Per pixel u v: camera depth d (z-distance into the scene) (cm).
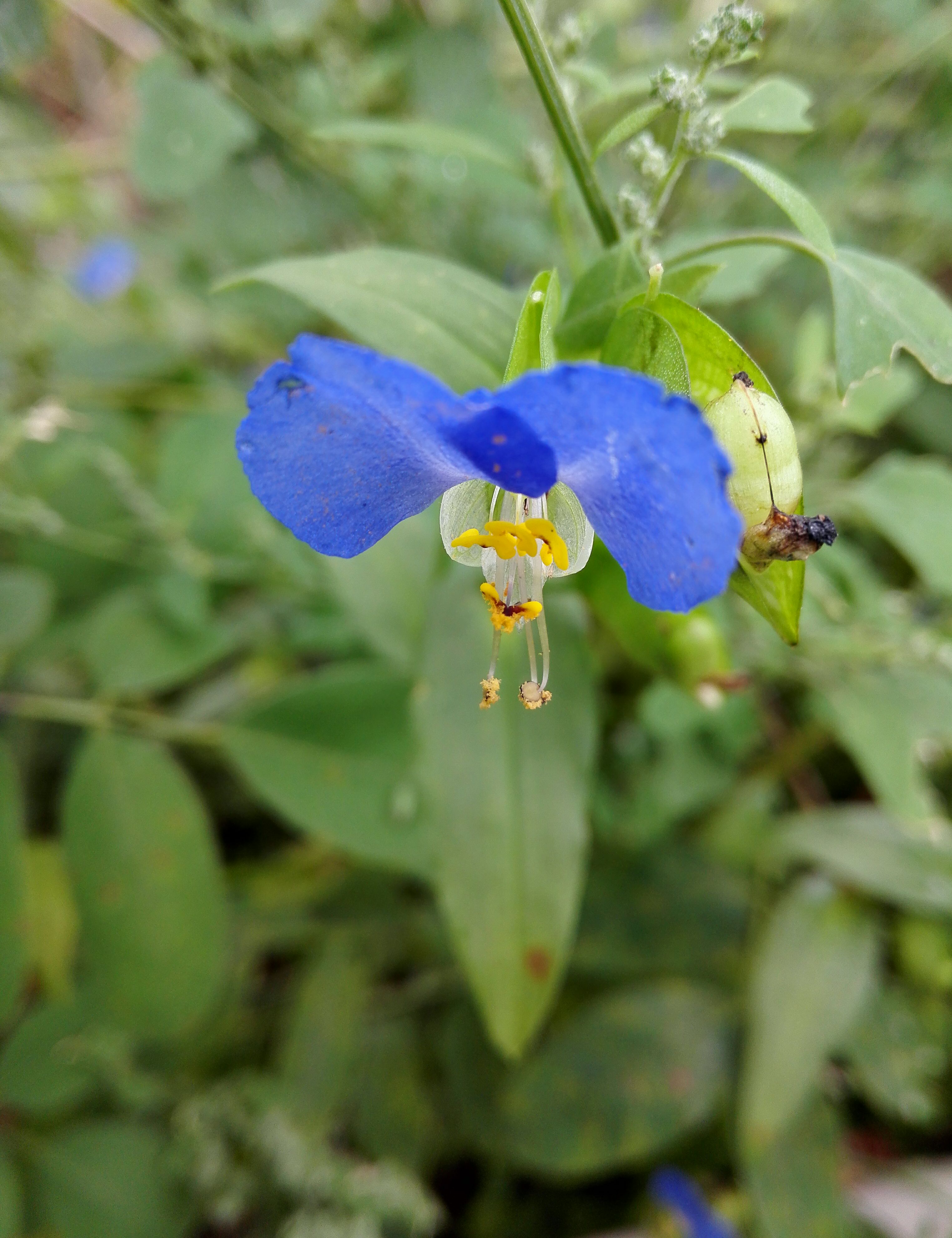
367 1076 9
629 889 9
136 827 7
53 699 8
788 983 8
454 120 10
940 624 8
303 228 11
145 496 9
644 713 9
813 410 7
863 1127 9
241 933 9
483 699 5
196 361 12
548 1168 8
